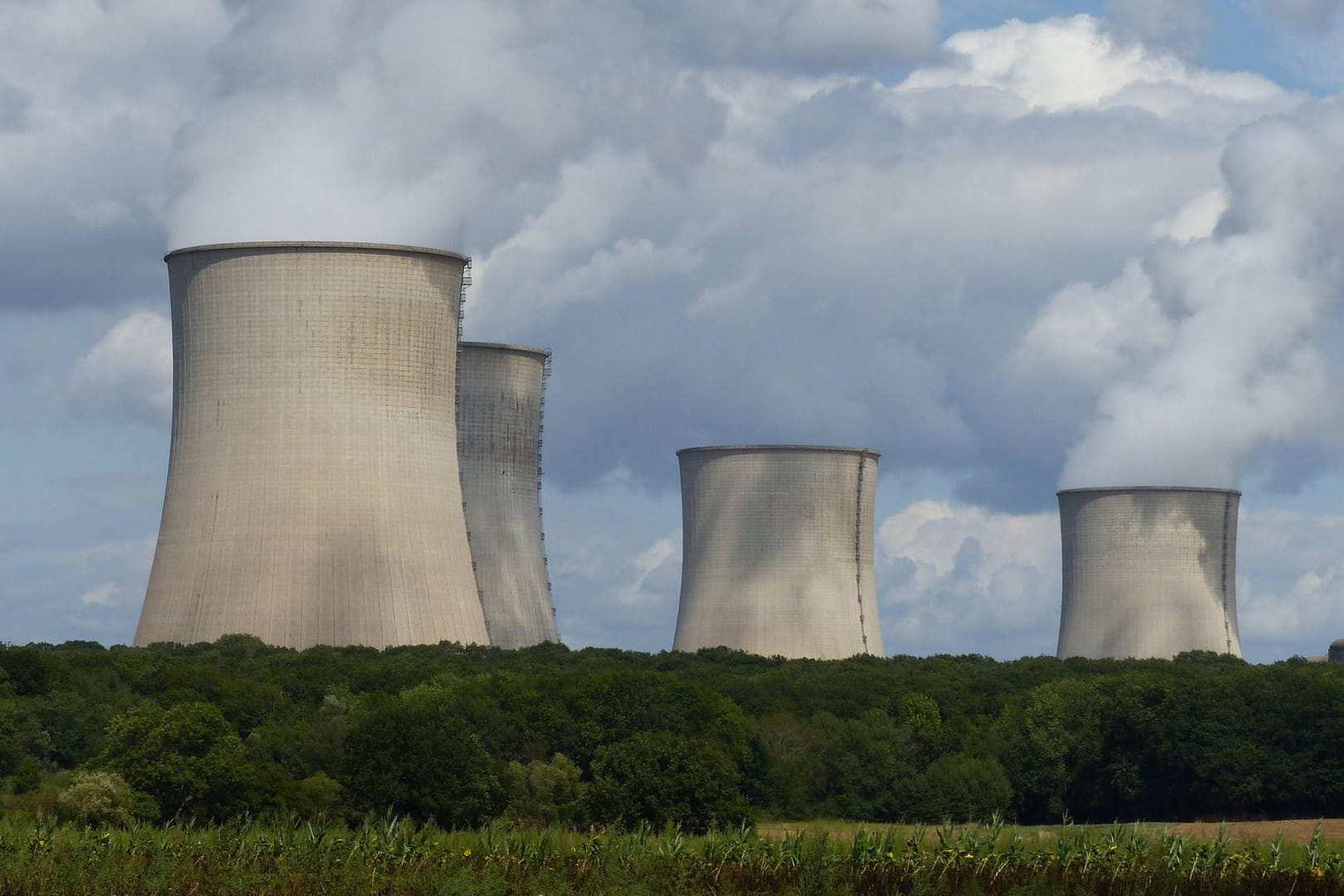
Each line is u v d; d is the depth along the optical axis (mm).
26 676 94750
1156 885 53875
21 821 64750
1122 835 58250
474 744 78500
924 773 98062
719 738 93062
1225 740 99688
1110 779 102375
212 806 70438
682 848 57406
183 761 70625
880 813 95000
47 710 86438
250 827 61375
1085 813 102812
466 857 55781
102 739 84875
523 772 80500
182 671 97875
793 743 97500
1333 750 98875
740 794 77812
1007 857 55688
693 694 97250
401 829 58688
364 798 74312
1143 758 101938
